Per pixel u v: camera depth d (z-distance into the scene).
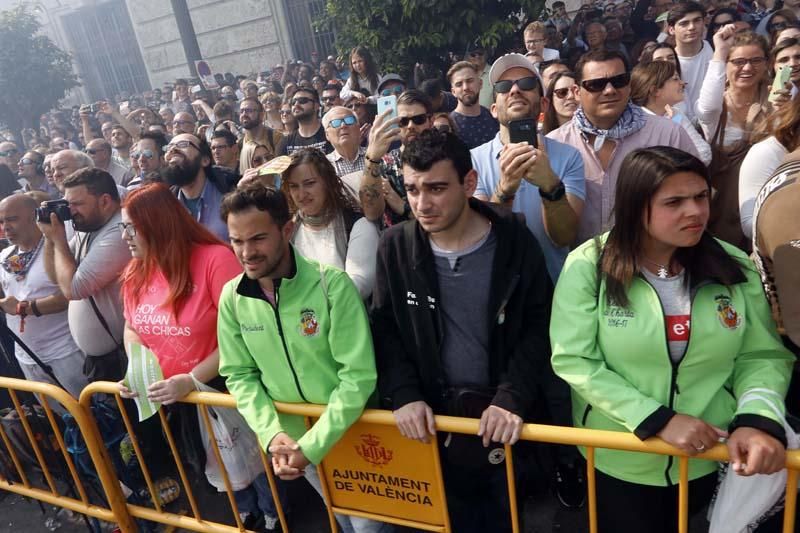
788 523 1.35
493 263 1.65
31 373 3.17
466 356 1.73
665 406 1.41
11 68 13.20
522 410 1.59
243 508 2.63
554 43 6.70
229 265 2.17
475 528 1.94
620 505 1.65
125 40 16.80
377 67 6.79
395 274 1.74
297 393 1.89
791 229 1.23
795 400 1.69
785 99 2.34
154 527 2.64
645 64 3.20
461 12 6.29
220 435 2.16
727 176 2.48
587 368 1.50
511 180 1.85
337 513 2.02
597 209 2.47
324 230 2.44
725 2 6.57
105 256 2.67
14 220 2.96
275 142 5.43
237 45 13.19
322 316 1.79
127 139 6.16
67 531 2.87
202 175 3.51
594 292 1.52
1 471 2.83
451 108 5.18
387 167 2.50
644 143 2.39
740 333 1.40
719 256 1.39
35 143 11.07
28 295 3.03
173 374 2.22
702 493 1.64
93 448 2.34
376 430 1.81
